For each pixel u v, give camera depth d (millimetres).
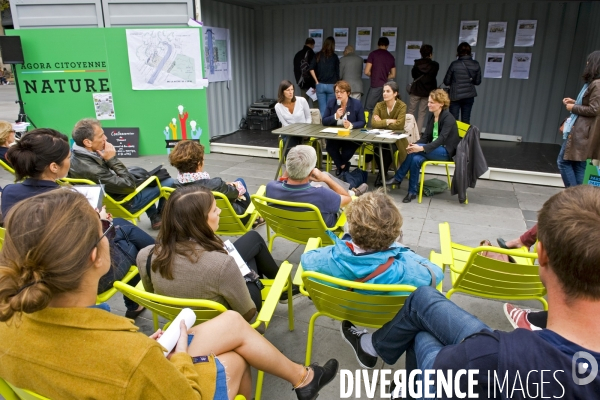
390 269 1748
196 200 1683
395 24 7621
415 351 1528
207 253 1669
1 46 5922
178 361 1119
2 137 3623
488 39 7191
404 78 7852
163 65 6387
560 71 6977
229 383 1449
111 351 909
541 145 7105
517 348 875
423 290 1545
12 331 939
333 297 1842
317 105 8453
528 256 1886
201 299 1626
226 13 7418
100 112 6551
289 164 2699
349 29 7906
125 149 6633
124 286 1637
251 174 5777
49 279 870
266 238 3785
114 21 6203
